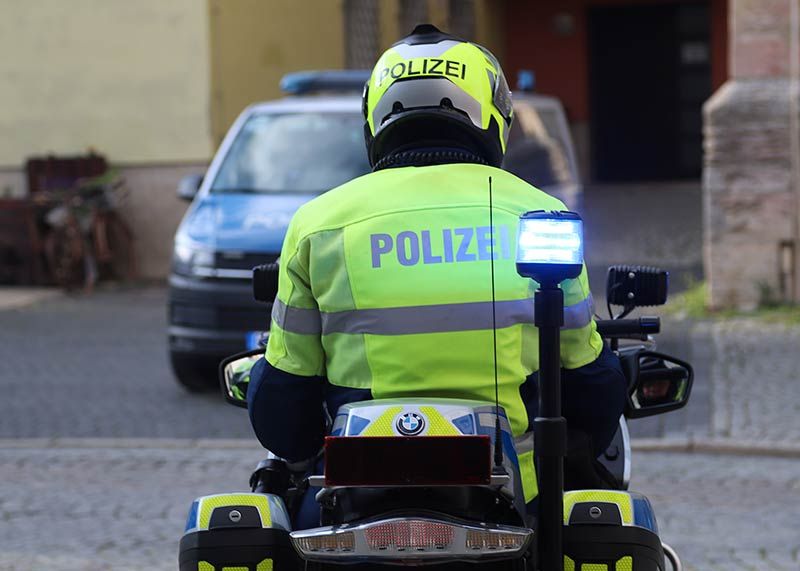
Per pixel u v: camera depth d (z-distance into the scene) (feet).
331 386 22.47
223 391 26.40
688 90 162.71
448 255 21.77
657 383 26.35
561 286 21.79
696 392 67.31
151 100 114.83
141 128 115.14
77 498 50.47
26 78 116.98
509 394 21.85
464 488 20.54
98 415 65.00
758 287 88.33
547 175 80.43
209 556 22.30
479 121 23.45
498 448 20.52
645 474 54.13
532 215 20.24
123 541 44.52
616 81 164.86
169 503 49.70
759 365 73.00
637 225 125.80
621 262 108.78
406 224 21.94
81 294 108.37
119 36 115.03
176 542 44.39
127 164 115.55
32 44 116.78
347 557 19.80
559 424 20.62
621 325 25.91
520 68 166.30
